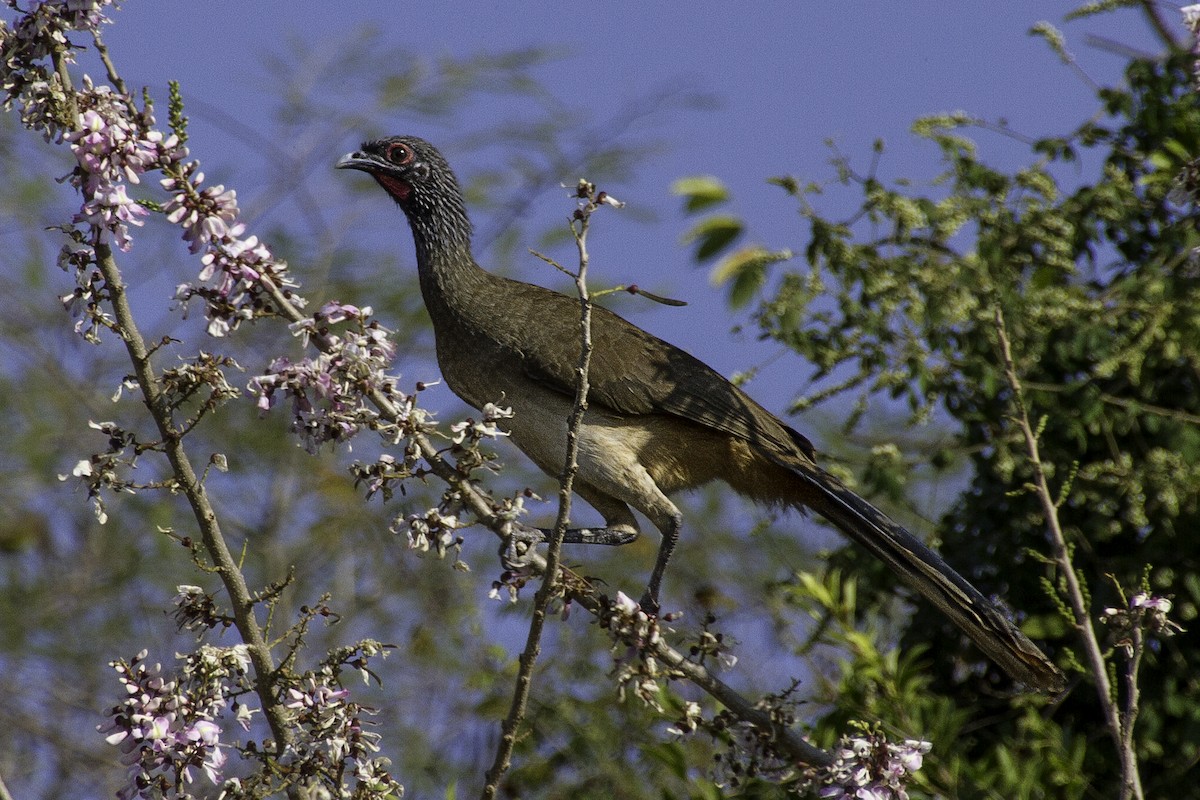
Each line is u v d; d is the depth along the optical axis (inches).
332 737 268.8
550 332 428.1
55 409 685.9
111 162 264.2
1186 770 387.2
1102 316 425.4
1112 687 304.8
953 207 434.6
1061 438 419.5
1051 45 456.4
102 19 273.4
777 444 423.2
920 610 430.6
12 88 272.7
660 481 434.0
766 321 437.7
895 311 432.1
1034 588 415.5
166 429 269.9
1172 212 442.9
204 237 270.1
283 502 674.2
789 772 308.3
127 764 264.1
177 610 272.2
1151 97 444.1
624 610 301.4
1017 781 358.9
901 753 291.0
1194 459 400.8
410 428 283.0
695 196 470.3
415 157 450.6
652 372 423.8
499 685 498.3
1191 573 398.3
